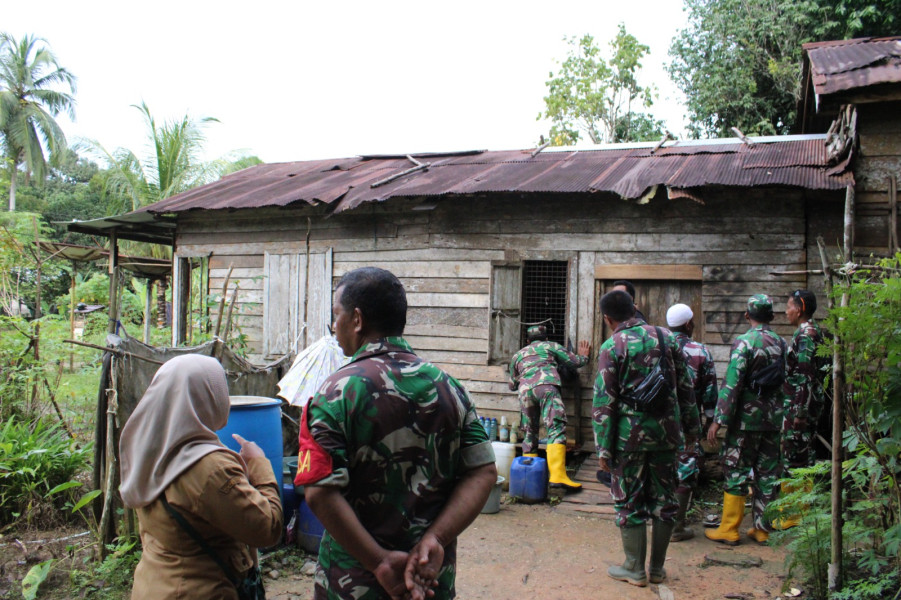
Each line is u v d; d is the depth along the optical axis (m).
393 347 2.16
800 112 9.41
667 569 4.67
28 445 5.51
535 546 5.19
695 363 5.37
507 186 7.19
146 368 4.69
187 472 2.13
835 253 6.45
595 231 7.34
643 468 4.29
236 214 9.34
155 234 10.91
